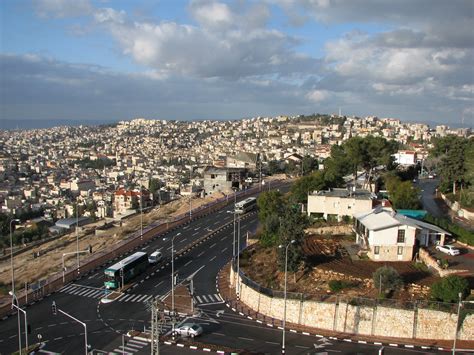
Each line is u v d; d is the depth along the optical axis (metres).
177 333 53.38
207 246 91.12
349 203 91.06
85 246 100.88
